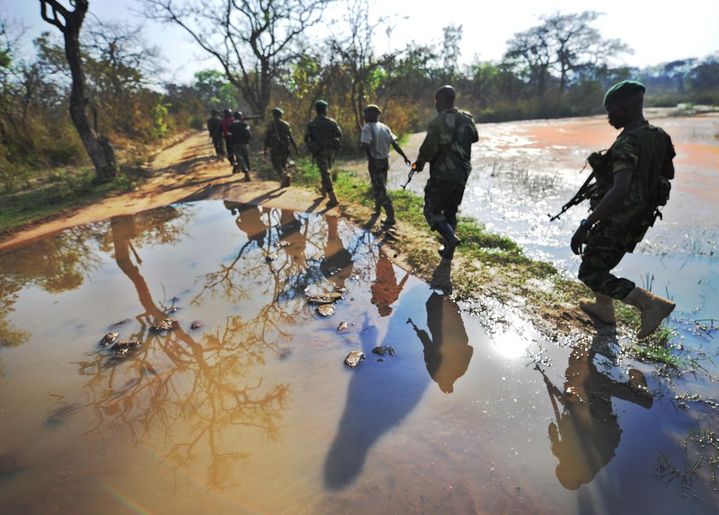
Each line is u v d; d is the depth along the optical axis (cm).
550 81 5628
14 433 228
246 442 212
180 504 180
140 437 220
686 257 394
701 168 764
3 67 1344
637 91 227
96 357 297
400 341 292
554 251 434
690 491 171
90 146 951
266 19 1451
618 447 194
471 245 446
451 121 381
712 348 258
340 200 675
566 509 167
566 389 233
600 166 247
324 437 212
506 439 203
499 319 308
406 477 185
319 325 319
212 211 683
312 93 1569
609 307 286
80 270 471
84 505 182
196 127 3994
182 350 298
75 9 891
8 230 642
